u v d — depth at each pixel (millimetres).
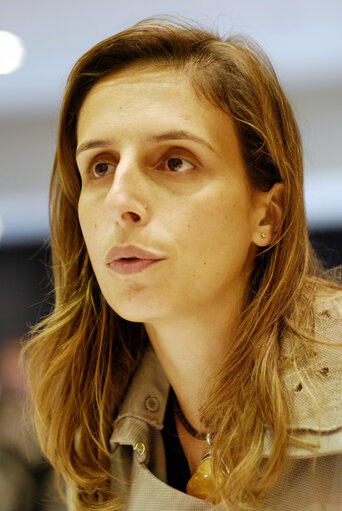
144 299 1241
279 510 1245
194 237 1244
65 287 1552
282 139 1423
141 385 1497
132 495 1390
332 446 1204
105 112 1295
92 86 1357
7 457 2316
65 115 1437
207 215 1251
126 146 1264
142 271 1234
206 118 1277
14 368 3412
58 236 1554
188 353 1368
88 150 1318
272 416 1237
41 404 1548
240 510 1229
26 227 4453
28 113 4094
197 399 1420
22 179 4281
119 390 1533
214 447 1266
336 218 3666
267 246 1396
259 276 1398
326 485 1258
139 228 1236
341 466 1260
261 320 1337
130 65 1333
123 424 1459
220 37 1450
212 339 1353
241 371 1310
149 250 1227
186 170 1268
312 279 1448
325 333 1314
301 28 3240
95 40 3400
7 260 4461
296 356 1284
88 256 1531
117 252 1247
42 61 3617
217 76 1311
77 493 1495
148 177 1261
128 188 1233
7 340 4324
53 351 1549
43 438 1562
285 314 1347
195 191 1254
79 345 1525
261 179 1368
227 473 1245
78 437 1529
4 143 4227
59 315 1549
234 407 1286
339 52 3375
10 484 2270
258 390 1266
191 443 1459
